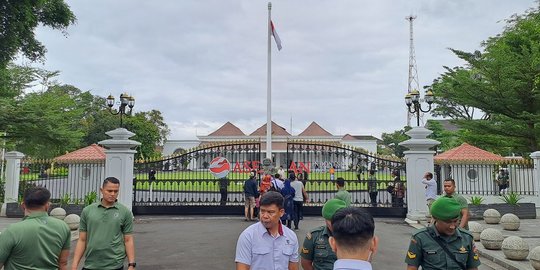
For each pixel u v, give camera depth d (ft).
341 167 59.11
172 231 41.88
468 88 80.38
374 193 53.52
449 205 11.84
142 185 53.88
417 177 49.44
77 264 15.16
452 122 88.38
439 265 11.91
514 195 54.13
